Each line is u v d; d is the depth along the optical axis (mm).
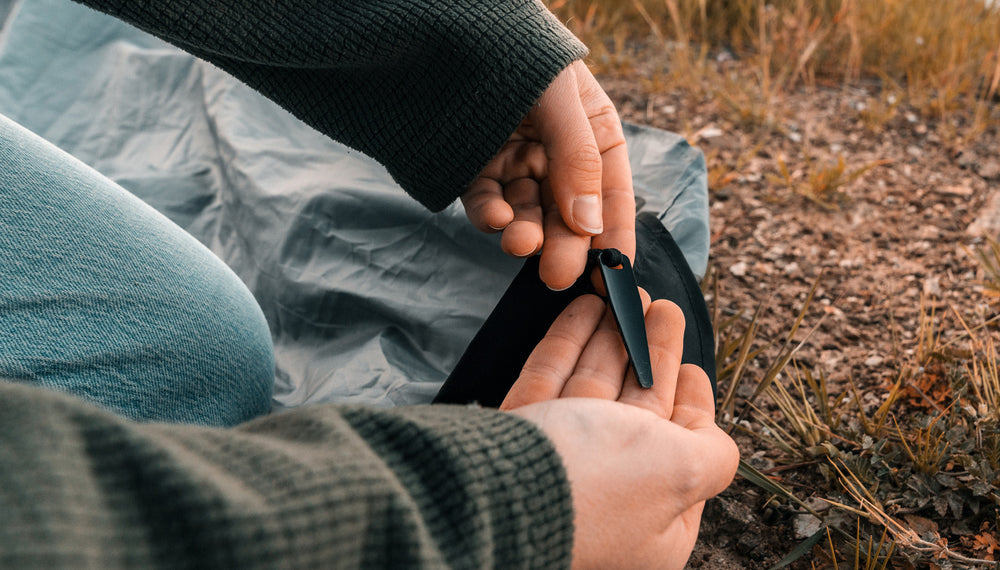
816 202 1659
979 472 962
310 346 1275
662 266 1064
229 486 339
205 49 854
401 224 1297
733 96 2021
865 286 1438
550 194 941
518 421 486
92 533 301
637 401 717
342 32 834
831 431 1115
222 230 1429
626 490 566
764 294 1445
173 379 800
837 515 985
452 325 1220
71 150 1540
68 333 724
